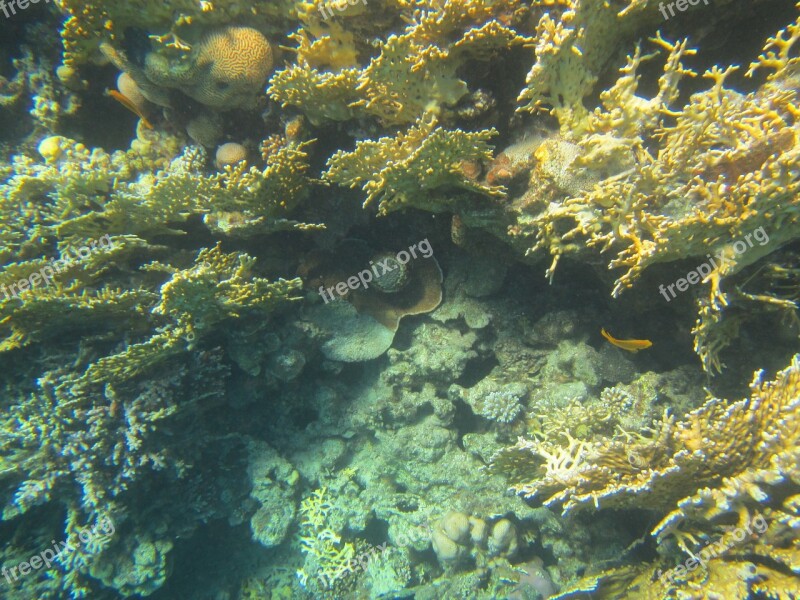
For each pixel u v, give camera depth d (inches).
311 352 39.5
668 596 26.5
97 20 28.1
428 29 24.9
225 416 41.8
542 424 35.3
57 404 34.4
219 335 36.6
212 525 48.9
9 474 35.0
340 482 43.8
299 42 30.2
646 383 33.4
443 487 41.7
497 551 39.2
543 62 23.1
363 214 36.0
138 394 34.8
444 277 39.5
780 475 22.9
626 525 34.1
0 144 38.9
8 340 33.1
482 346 39.6
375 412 41.6
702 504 24.4
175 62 28.9
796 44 24.2
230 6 28.3
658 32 22.8
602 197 23.7
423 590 41.2
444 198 29.0
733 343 29.3
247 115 32.2
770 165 20.4
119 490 34.9
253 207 31.8
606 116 23.9
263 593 48.3
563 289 35.8
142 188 33.3
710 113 22.1
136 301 33.1
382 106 27.9
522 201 27.0
